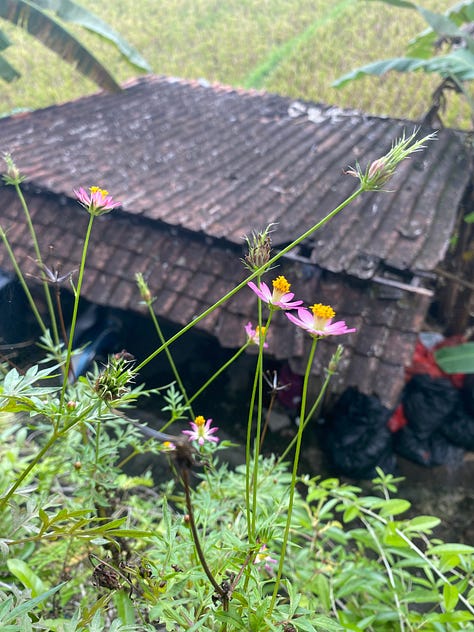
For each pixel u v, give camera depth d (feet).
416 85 34.30
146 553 3.65
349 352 10.63
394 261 10.90
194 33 49.62
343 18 46.55
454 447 14.33
